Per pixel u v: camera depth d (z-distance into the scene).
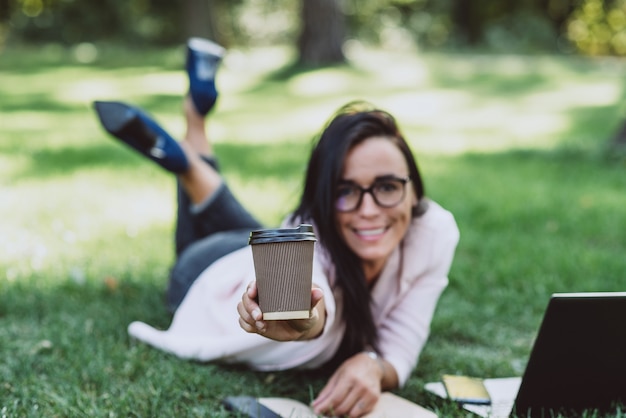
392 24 23.19
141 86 13.61
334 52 15.87
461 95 12.91
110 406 2.44
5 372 2.64
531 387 2.31
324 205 2.49
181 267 3.23
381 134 2.52
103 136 8.54
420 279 2.68
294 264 1.77
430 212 2.67
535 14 22.69
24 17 21.23
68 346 2.86
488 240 4.55
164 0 21.70
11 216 4.90
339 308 2.58
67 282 3.64
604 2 22.55
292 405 2.44
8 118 9.80
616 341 2.28
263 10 22.94
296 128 9.81
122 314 3.28
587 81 14.42
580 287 3.75
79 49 19.44
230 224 3.35
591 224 4.98
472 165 7.16
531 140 8.88
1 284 3.55
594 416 2.32
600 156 7.50
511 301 3.54
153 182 6.14
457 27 23.69
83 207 5.23
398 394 2.65
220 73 15.34
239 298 2.74
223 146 7.93
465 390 2.57
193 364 2.74
